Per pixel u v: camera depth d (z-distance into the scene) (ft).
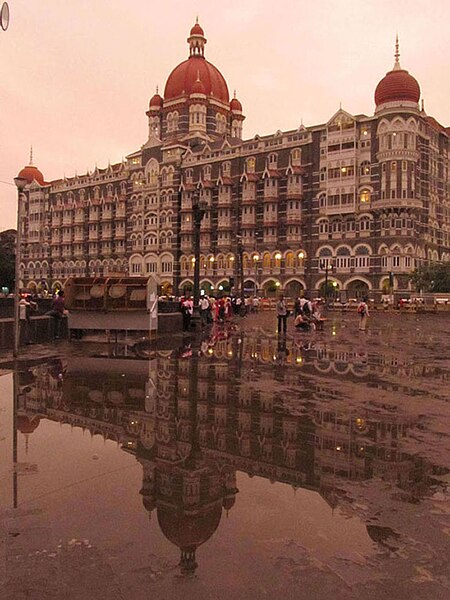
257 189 257.75
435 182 237.45
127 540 12.16
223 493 15.26
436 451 19.84
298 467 17.78
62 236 354.95
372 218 221.66
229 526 13.04
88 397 28.45
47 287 363.56
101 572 10.77
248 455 18.93
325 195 234.17
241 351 53.26
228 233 266.98
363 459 18.79
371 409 26.94
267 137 254.88
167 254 291.38
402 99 214.07
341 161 228.43
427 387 33.65
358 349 57.98
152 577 10.61
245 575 10.78
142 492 15.11
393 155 214.07
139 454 18.69
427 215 228.02
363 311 93.35
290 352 53.47
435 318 150.61
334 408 26.99
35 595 9.98
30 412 24.73
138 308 61.11
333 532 12.89
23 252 381.81
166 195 291.99
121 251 318.24
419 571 11.14
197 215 79.20
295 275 244.01
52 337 61.82
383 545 12.26
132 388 31.30
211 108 317.22
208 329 87.92
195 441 20.53
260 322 111.96
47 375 35.68
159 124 331.77
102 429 21.97
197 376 36.40
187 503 14.37
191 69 319.47
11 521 13.01
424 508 14.52
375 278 220.23
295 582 10.55
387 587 10.46
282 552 11.78
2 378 34.24
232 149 268.00
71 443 19.86
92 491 15.10
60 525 12.87
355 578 10.78
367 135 224.12
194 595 10.02
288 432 22.17
